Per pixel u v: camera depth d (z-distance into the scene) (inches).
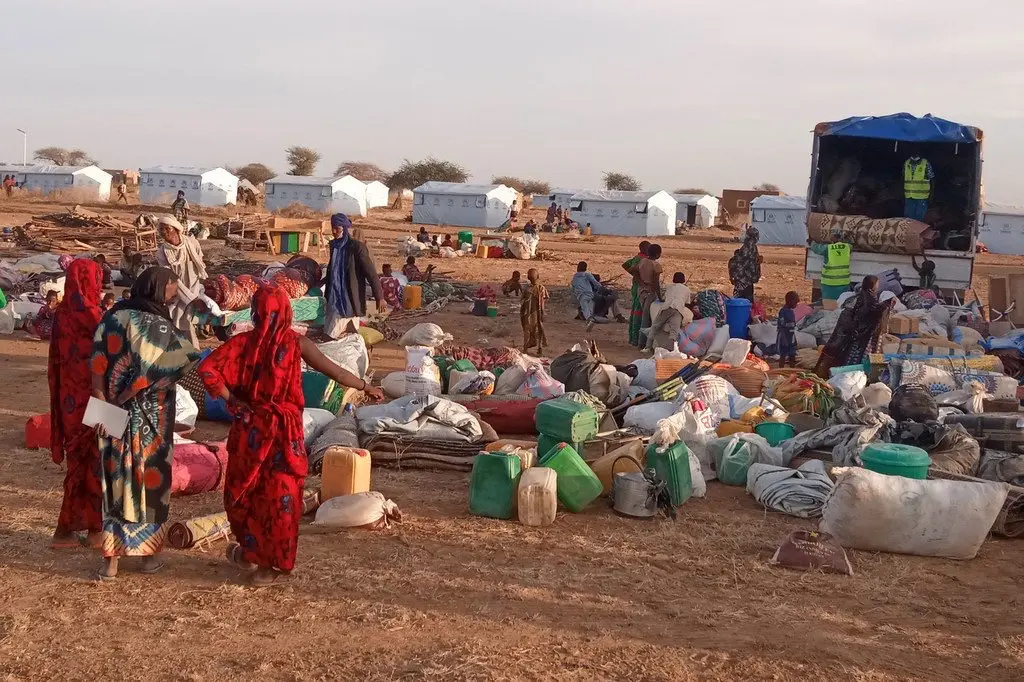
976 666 207.2
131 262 890.1
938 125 745.0
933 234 740.7
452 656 200.2
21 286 772.6
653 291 667.4
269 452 229.9
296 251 1347.2
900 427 368.2
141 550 235.5
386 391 464.4
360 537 277.6
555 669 197.0
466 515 302.5
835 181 839.1
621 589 245.4
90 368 226.5
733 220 3061.0
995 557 281.1
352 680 189.3
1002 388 458.3
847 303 661.3
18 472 325.4
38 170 2970.0
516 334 725.3
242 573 244.4
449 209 2484.0
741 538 289.3
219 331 576.4
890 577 260.8
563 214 2418.8
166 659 196.2
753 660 205.2
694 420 370.3
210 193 2753.4
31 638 204.2
